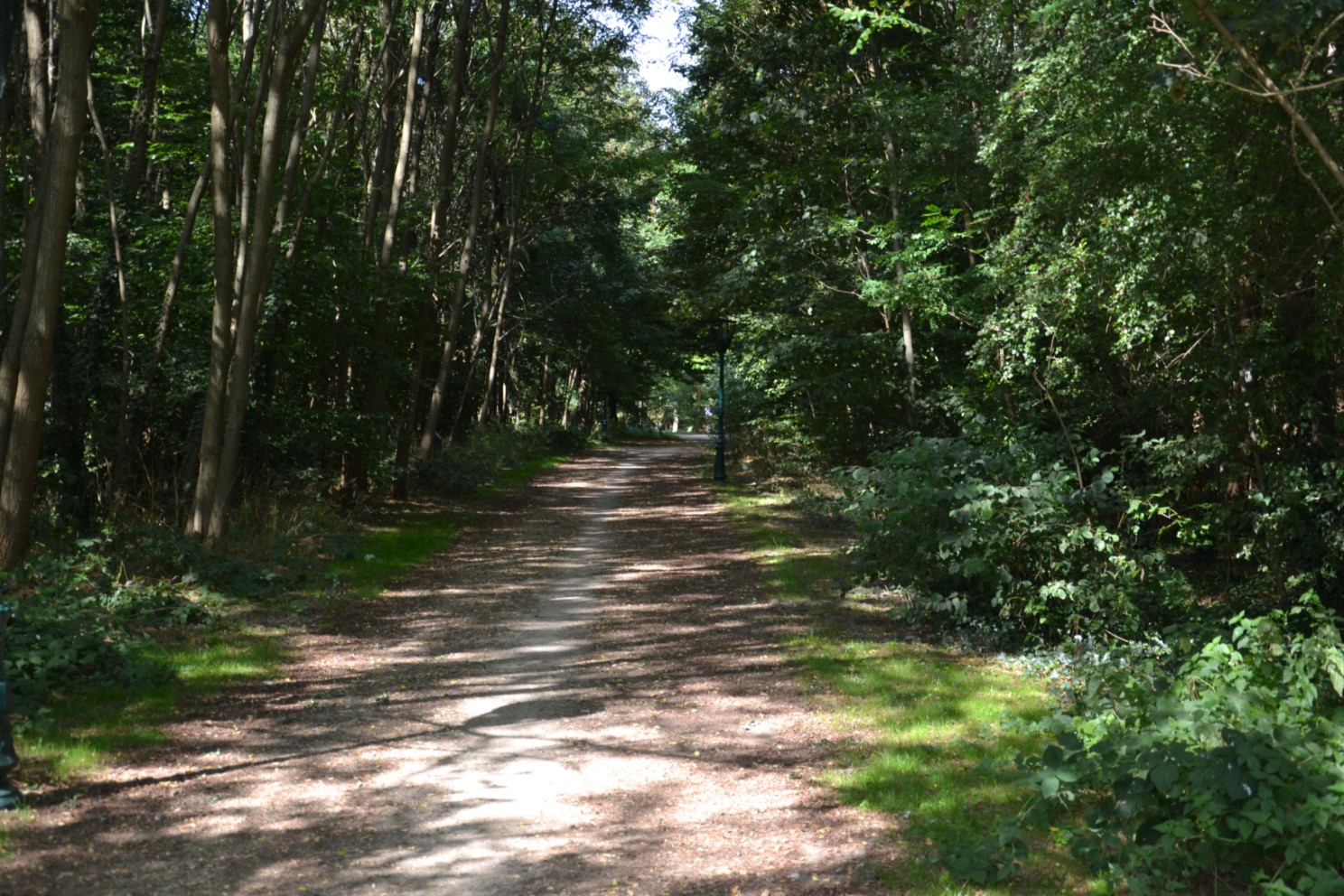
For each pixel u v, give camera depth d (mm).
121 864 5488
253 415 18422
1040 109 13133
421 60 25016
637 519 22719
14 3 8516
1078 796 6258
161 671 9195
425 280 22812
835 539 18812
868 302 18891
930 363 20984
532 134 32219
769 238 21359
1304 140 9477
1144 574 11172
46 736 7402
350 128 21953
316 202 20234
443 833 6102
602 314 44531
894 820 6188
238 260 17438
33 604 9539
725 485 29328
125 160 18406
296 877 5438
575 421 61875
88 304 16000
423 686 9555
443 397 28297
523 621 12523
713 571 16047
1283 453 12188
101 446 15508
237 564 13273
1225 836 5074
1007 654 10695
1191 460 12203
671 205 36219
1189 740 5441
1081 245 12227
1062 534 10719
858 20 17641
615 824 6262
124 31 19219
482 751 7699
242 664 9875
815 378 21688
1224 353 11859
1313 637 6281
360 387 23781
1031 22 13617
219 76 13977
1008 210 18375
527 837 6043
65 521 14203
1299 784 4969
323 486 20281
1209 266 10539
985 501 10484
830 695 9094
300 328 19578
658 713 8727
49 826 5938
